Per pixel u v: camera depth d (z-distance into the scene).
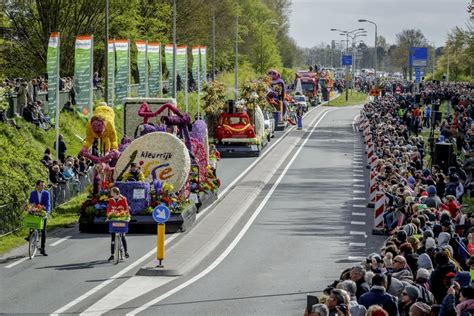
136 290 26.77
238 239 35.84
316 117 115.69
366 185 53.00
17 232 35.56
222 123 67.88
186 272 29.47
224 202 44.56
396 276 21.77
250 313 24.31
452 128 66.31
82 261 30.56
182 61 72.56
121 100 58.44
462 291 18.23
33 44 74.62
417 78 185.00
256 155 67.75
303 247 34.25
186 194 38.34
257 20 164.50
